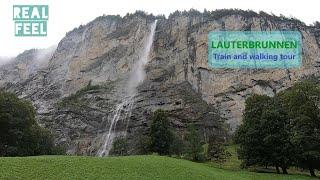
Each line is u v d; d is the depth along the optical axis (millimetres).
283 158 68312
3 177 31656
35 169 35281
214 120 162750
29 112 84500
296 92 71750
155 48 199625
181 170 43938
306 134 68000
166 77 186750
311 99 70750
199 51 190250
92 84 199000
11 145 79562
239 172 62594
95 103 176750
